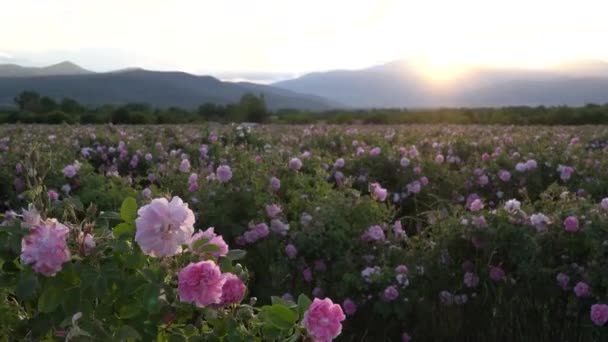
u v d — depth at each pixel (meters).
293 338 2.03
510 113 50.78
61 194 6.09
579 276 4.27
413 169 8.46
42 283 2.01
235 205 5.12
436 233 4.90
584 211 4.57
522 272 4.33
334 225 4.76
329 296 4.57
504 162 9.11
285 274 4.74
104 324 2.04
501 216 4.57
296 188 6.00
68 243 2.05
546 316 4.41
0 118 44.78
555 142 12.80
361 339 4.45
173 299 2.04
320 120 50.81
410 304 4.32
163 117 45.81
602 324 4.01
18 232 2.07
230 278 2.10
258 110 54.12
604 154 10.27
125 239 2.05
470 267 4.63
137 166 10.03
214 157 9.45
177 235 2.01
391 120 48.81
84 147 11.05
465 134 17.48
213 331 2.12
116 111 44.81
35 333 2.10
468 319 4.58
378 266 4.50
